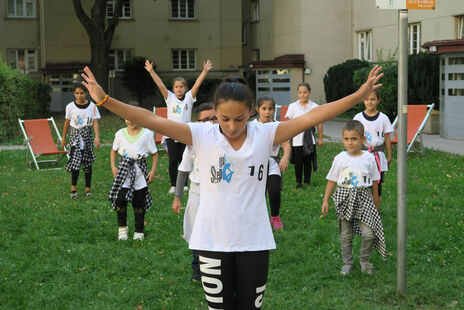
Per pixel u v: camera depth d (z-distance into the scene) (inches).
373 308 161.9
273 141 116.3
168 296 174.2
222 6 1213.7
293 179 359.3
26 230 246.2
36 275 191.2
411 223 244.8
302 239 229.8
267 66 933.8
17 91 621.9
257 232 115.5
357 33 908.0
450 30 704.4
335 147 513.0
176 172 326.3
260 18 1234.6
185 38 1208.8
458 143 528.4
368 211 187.3
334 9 911.7
